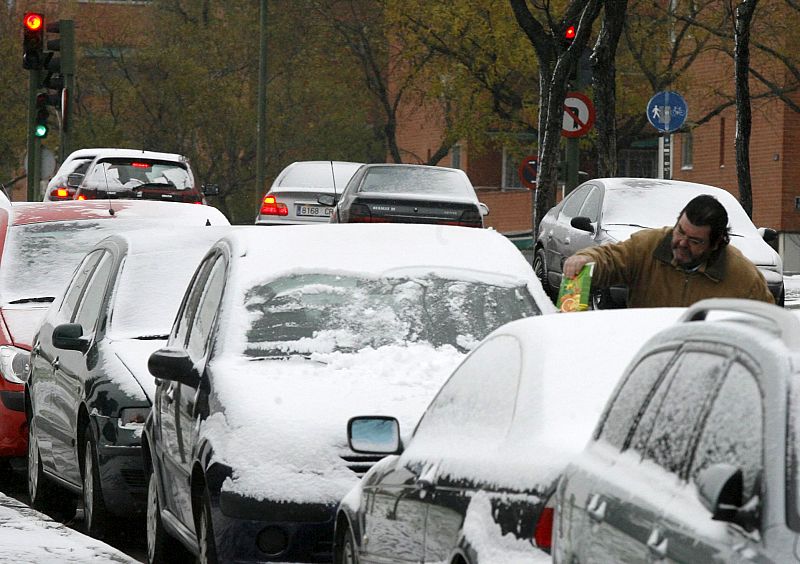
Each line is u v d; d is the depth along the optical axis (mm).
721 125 116438
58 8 136875
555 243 54312
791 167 110375
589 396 11688
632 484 9797
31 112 71938
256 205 111750
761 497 8367
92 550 20438
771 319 8938
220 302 19375
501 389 12633
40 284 30953
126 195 74188
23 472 32062
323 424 16938
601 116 64250
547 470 11023
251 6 124625
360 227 20828
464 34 100500
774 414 8469
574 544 10375
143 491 22250
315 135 122562
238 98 121500
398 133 156875
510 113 104500
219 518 16766
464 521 12109
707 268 17469
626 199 50250
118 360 23109
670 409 9742
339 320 19078
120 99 121750
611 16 63594
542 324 12734
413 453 14156
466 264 20172
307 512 16531
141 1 138250
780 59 96062
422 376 18062
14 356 28922
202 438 17531
